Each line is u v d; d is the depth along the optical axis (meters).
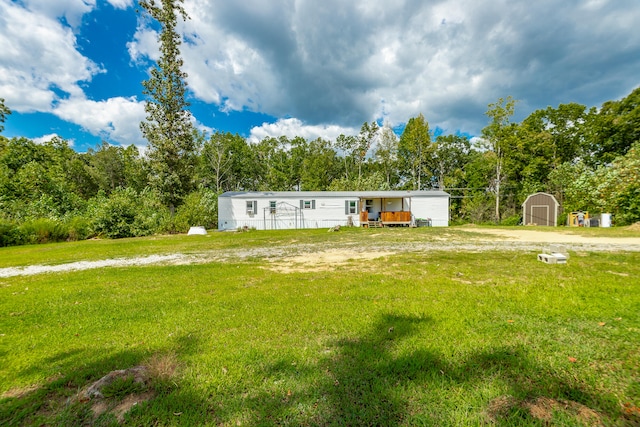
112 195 21.14
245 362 2.43
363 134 38.75
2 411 1.91
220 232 19.23
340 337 2.87
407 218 21.22
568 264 6.05
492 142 27.84
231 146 40.09
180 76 24.11
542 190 27.33
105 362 2.53
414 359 2.36
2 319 3.81
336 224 22.42
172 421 1.75
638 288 4.15
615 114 23.67
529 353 2.40
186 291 4.95
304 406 1.85
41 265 8.55
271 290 4.80
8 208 19.42
